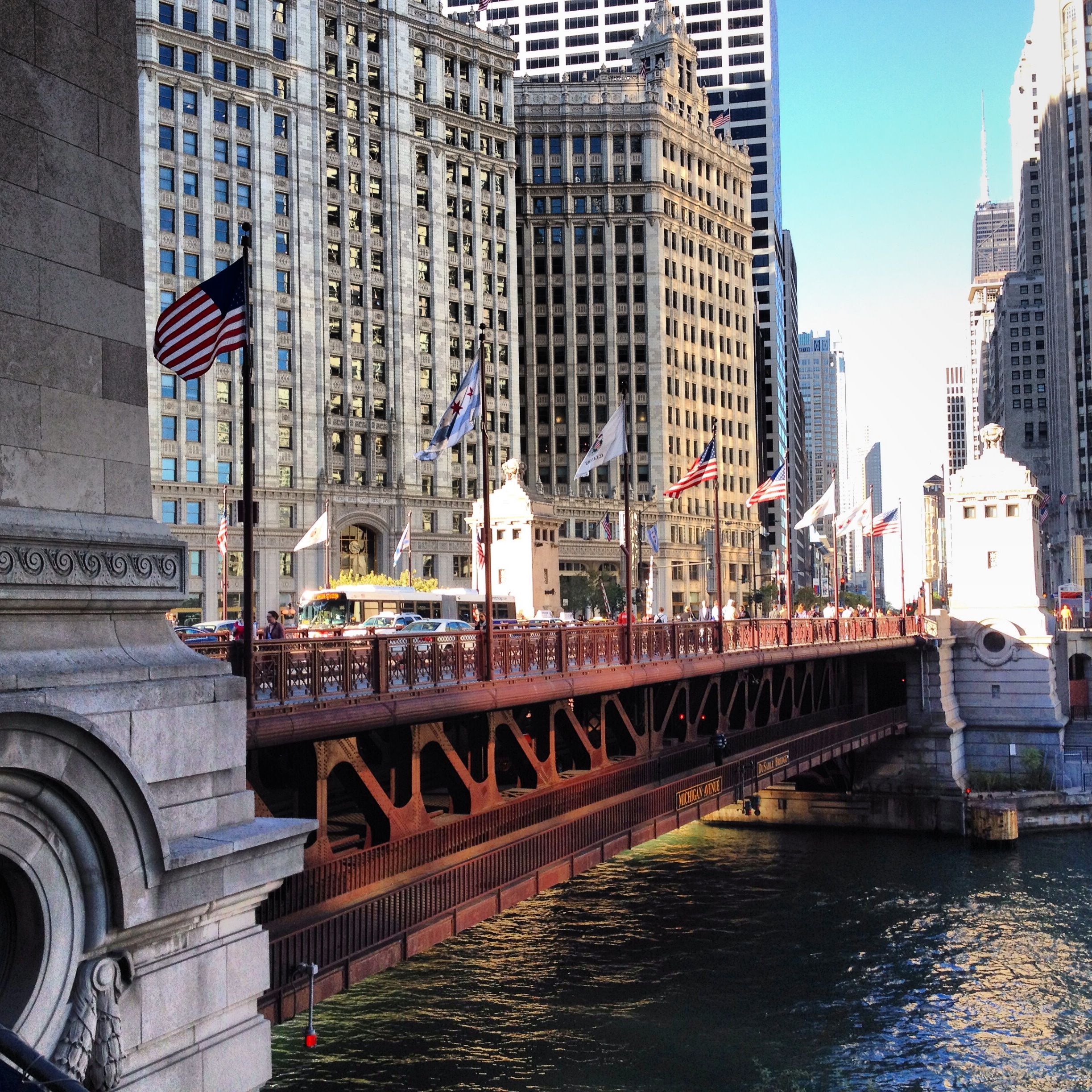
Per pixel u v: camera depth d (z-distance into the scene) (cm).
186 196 8825
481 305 11288
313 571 9344
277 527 9175
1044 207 16625
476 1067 2869
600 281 12988
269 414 9256
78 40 1030
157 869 973
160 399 8556
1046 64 16062
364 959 1678
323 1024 3162
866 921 4184
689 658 3222
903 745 5856
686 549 12875
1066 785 6006
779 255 19162
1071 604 9462
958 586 6369
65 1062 899
